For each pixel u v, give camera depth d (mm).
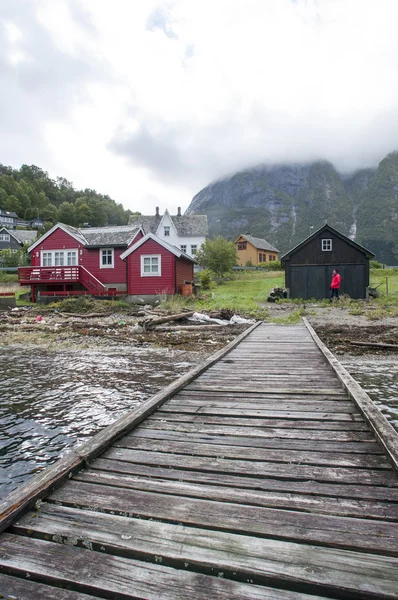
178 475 2734
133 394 5723
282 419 3908
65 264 26047
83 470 2812
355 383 4938
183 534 2043
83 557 1890
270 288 31500
